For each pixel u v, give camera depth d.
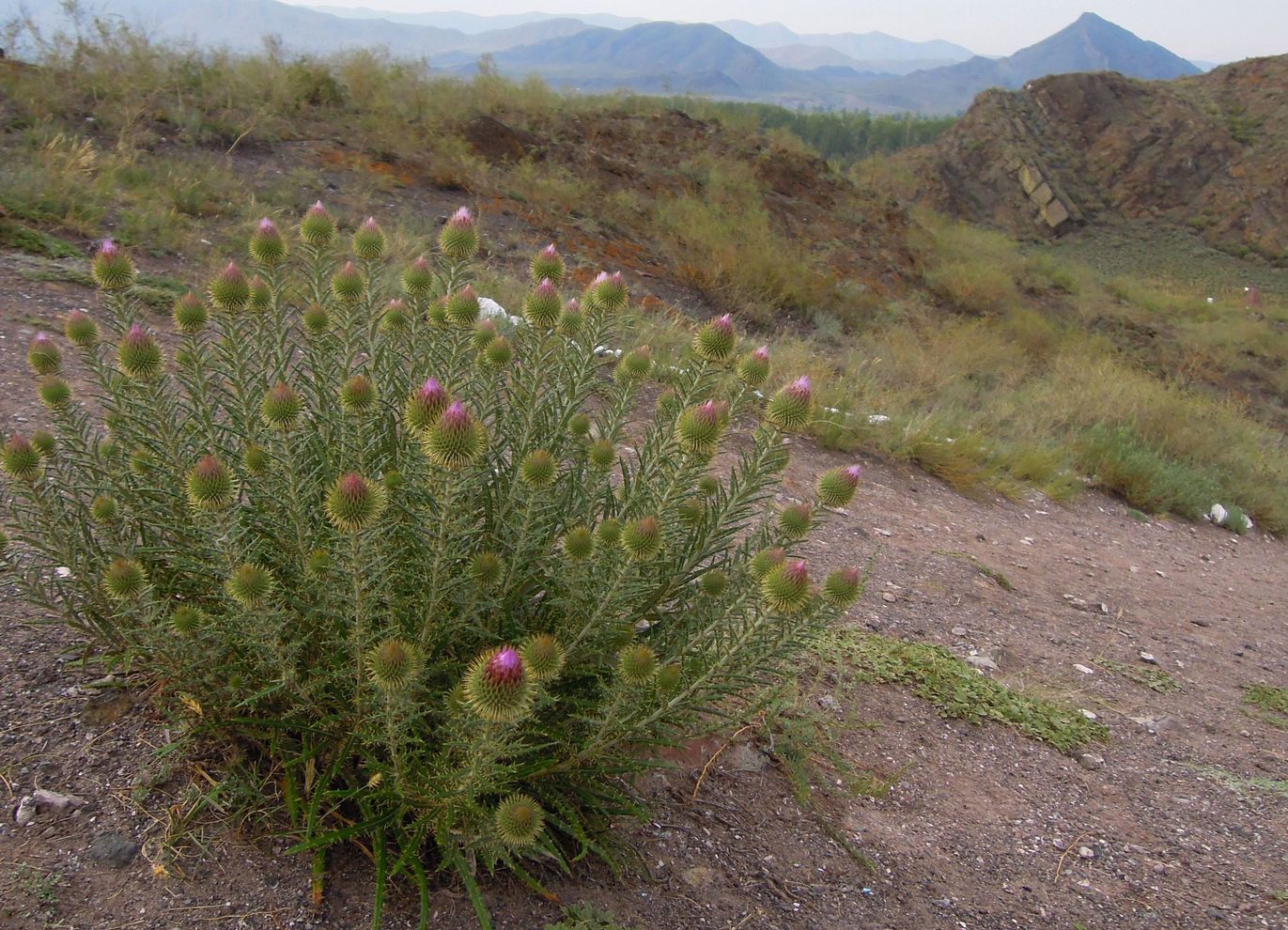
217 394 3.61
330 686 3.24
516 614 3.60
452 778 2.83
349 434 3.44
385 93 17.61
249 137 14.50
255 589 2.80
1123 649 6.88
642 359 4.09
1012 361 17.00
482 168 16.27
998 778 4.69
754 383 3.88
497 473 3.70
